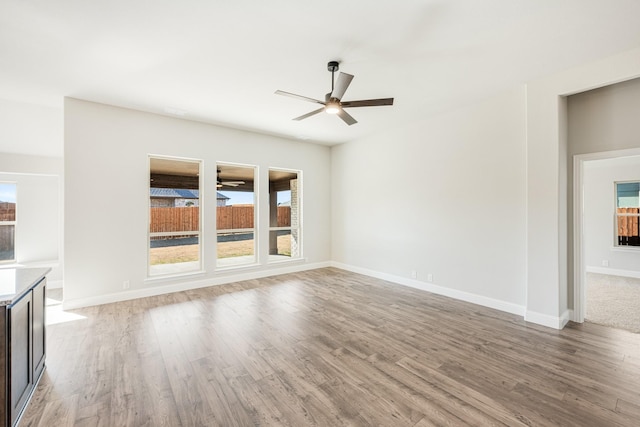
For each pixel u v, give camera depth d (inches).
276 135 219.1
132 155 163.6
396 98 147.2
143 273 167.6
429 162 177.9
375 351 103.7
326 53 105.7
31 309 79.5
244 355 101.1
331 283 198.8
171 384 84.3
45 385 83.6
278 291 179.6
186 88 135.5
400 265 197.2
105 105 155.5
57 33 93.0
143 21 87.6
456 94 142.9
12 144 171.6
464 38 96.3
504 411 72.6
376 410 73.2
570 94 122.1
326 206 255.3
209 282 191.2
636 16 84.2
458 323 129.0
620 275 226.8
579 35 94.2
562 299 125.6
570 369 91.6
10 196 188.2
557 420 69.5
